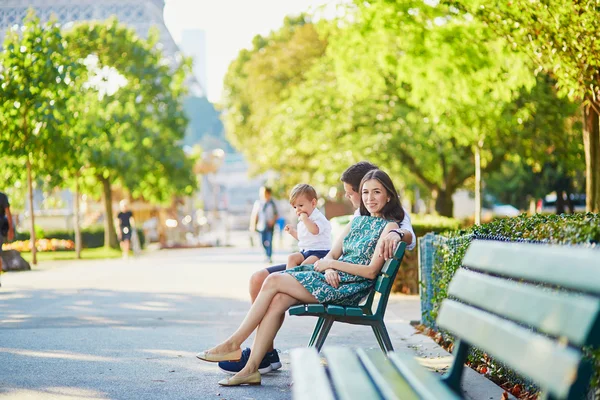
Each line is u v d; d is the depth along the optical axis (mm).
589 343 2574
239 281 18359
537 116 24734
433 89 17938
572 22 10281
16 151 25875
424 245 9953
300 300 6410
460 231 7422
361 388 3477
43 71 25609
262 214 25422
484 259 3799
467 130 21266
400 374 3686
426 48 16406
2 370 7316
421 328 9812
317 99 31391
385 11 16062
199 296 14789
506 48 15445
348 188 7148
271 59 49562
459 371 3855
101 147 36062
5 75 25438
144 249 45469
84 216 54969
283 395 6102
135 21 46219
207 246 47375
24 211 45438
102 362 7738
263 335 6453
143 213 52844
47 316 11812
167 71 40094
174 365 7551
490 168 30297
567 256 2908
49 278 20281
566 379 2625
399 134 28297
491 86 16969
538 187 39875
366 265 6379
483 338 3438
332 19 18188
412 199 42125
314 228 7363
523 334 3082
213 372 7152
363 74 20500
